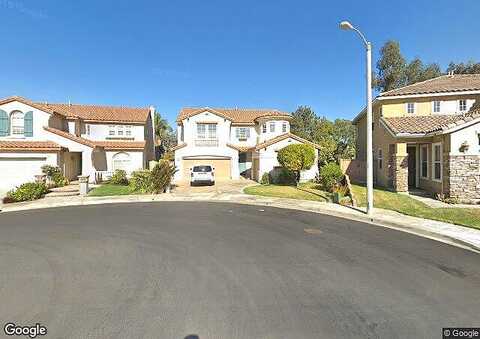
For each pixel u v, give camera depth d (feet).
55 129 86.63
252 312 15.49
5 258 24.18
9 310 15.74
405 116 74.95
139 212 45.80
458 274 20.74
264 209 48.52
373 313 15.43
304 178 92.17
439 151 56.95
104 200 59.82
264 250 26.12
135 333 13.60
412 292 17.88
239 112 119.75
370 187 41.75
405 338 13.29
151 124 131.64
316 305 16.26
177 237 30.53
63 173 81.76
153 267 21.99
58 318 14.90
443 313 15.46
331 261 23.32
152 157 133.59
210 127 105.19
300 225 36.40
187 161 103.71
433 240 29.89
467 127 51.03
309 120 178.70
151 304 16.34
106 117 108.17
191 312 15.47
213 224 36.81
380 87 166.61
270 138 106.22
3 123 80.94
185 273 20.81
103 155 101.71
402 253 25.46
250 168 111.45
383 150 73.15
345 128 162.91
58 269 21.68
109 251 25.90
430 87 76.28
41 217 42.86
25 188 60.59
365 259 23.84
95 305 16.24
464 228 33.58
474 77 80.84
